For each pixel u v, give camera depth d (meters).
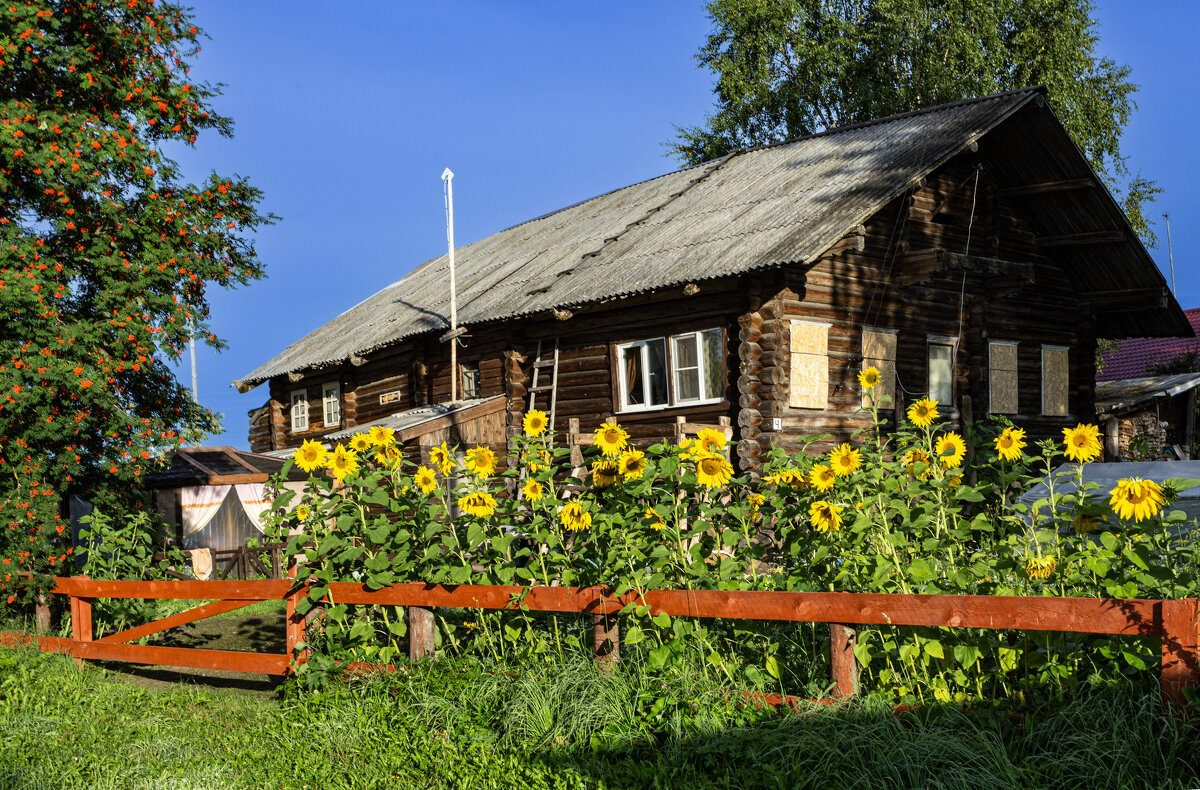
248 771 5.39
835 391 15.07
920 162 15.04
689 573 5.37
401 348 20.98
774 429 13.95
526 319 17.11
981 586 4.90
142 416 11.19
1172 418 24.31
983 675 4.70
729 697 5.08
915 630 4.66
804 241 13.50
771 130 31.11
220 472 17.44
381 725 5.73
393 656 6.54
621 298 15.17
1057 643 4.43
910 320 16.48
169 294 11.26
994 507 6.13
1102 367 30.12
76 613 8.80
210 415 11.91
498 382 18.22
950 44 27.92
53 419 9.81
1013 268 16.69
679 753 4.76
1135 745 3.94
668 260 15.55
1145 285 19.30
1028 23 28.47
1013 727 4.33
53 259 10.36
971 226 17.70
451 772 5.04
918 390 16.56
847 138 18.73
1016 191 17.91
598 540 5.84
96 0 11.20
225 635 9.97
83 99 11.31
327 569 6.66
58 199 10.48
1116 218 17.73
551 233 22.64
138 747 5.98
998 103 16.53
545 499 6.09
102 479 10.60
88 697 7.27
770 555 5.85
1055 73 27.53
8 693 7.38
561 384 17.03
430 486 6.72
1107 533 4.52
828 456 5.62
